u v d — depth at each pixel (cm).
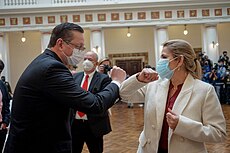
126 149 558
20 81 177
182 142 191
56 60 176
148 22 1420
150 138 201
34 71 172
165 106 200
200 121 194
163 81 207
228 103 1251
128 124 836
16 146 174
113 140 638
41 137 173
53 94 168
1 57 1431
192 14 1422
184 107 192
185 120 184
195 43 1712
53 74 169
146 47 1728
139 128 766
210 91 195
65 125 181
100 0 1399
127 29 1731
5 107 380
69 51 183
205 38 1464
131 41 1736
